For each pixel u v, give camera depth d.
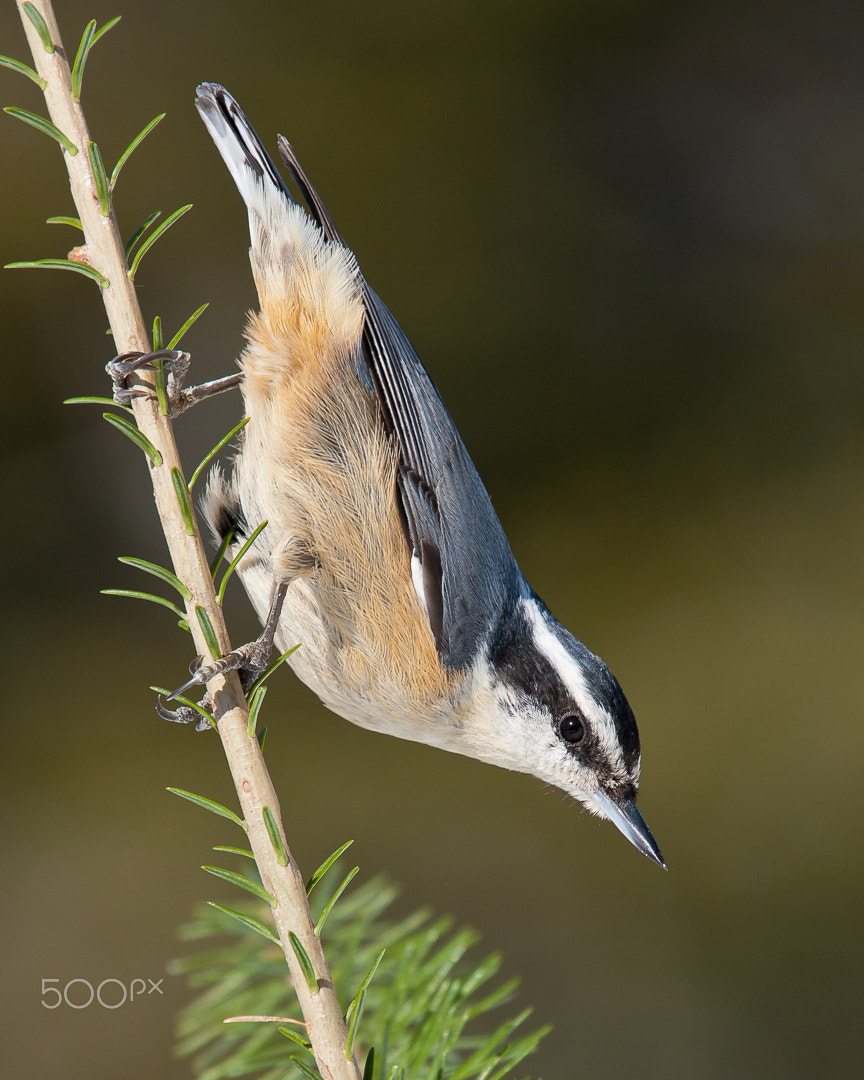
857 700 10.86
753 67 13.30
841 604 11.55
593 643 11.49
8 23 11.31
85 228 3.84
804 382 12.51
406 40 12.41
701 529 12.16
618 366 12.54
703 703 11.12
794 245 12.96
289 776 10.66
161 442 3.76
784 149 13.22
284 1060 3.72
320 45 12.23
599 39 12.98
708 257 12.90
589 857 10.23
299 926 3.21
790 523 12.08
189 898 9.27
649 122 13.03
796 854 10.09
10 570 11.44
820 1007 9.13
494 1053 3.61
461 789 10.66
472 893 9.85
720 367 12.61
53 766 10.32
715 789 10.48
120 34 11.80
